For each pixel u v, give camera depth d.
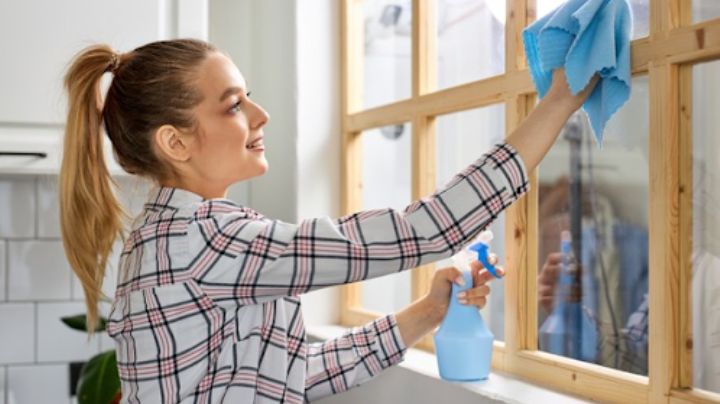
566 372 1.36
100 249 1.36
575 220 1.49
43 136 1.97
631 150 1.35
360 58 2.10
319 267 1.15
